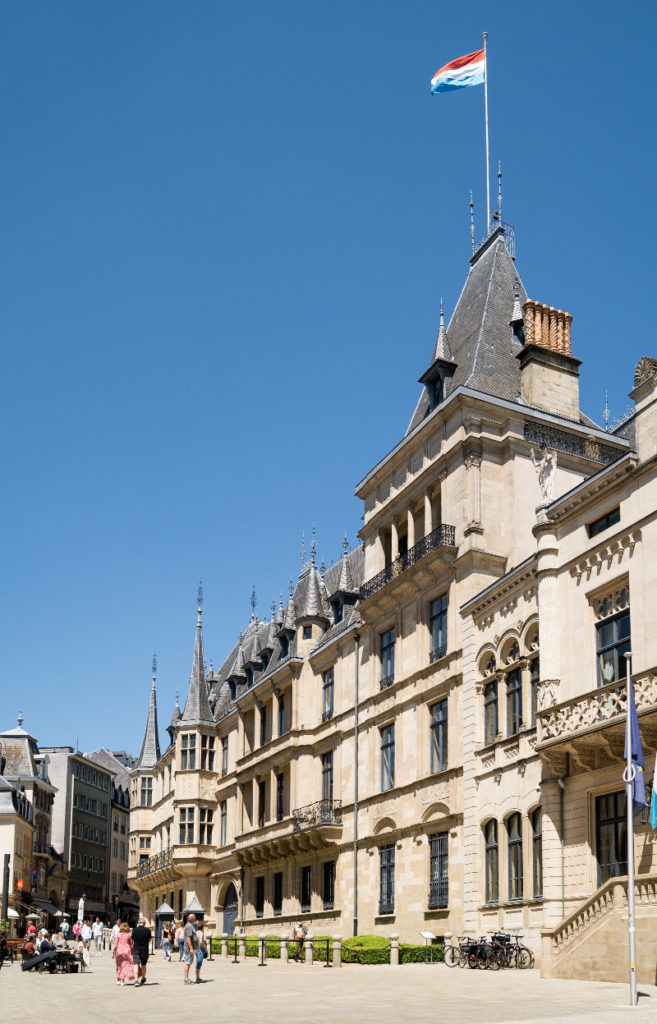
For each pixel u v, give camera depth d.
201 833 66.19
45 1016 21.33
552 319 42.84
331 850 47.00
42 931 47.91
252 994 25.98
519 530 38.28
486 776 34.84
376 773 43.47
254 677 63.78
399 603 42.75
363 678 45.69
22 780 94.75
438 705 39.34
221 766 67.44
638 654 27.48
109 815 118.75
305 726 51.97
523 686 33.16
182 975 35.03
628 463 28.73
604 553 29.47
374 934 40.72
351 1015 20.14
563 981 25.56
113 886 118.75
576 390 42.53
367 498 47.38
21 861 87.62
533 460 39.00
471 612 36.97
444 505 40.28
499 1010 20.05
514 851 32.97
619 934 24.69
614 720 26.34
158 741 90.25
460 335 45.22
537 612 32.72
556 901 29.22
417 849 39.03
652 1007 19.80
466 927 34.72
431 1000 22.52
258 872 56.91
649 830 26.12
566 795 29.78
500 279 45.81
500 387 41.66
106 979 34.19
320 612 53.81
